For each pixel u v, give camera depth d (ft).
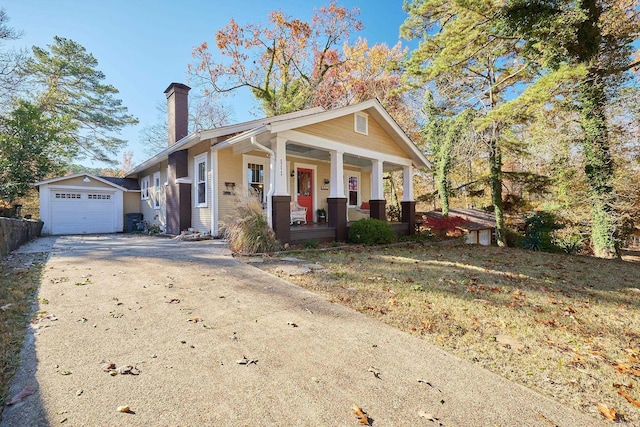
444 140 50.83
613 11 30.48
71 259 19.11
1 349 7.72
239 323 9.90
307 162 38.42
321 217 39.88
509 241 48.65
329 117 27.66
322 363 7.68
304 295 12.80
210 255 20.51
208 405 5.98
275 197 24.34
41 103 58.95
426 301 12.46
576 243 41.96
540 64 35.09
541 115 36.63
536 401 6.52
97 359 7.47
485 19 30.55
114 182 51.42
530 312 11.74
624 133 32.01
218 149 29.76
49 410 5.65
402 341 9.03
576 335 9.89
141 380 6.69
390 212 52.60
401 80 40.96
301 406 6.05
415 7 36.55
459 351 8.57
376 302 12.19
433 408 6.15
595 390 6.98
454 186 59.98
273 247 22.48
